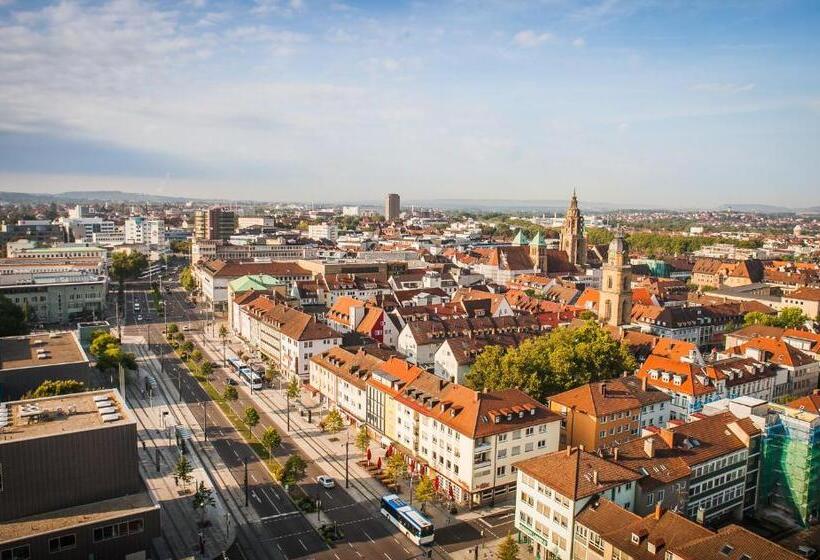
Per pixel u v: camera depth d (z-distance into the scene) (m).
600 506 85.62
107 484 89.06
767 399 156.62
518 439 109.62
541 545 91.75
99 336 184.00
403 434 124.38
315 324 174.00
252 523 100.06
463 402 111.88
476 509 105.69
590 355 145.75
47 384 125.69
